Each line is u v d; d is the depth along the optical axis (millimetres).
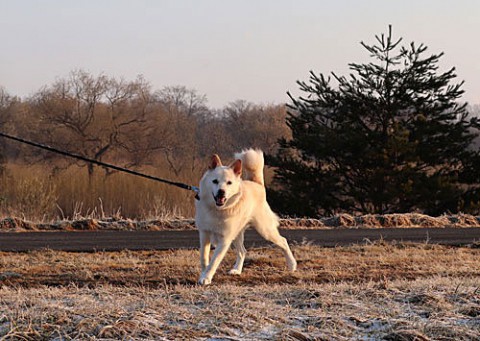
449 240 13406
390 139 21891
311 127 23922
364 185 22906
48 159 39562
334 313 6477
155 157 41656
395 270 9805
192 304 6777
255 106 49812
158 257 10820
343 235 13992
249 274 9273
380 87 22797
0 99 42688
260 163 9484
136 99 40750
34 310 6273
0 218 15461
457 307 6766
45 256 10789
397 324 6066
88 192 23094
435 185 21922
